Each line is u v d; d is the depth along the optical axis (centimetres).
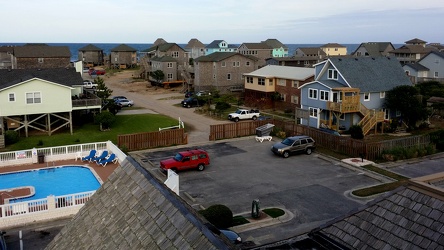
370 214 955
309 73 5297
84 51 13100
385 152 3244
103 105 4709
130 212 703
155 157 3347
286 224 2066
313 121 4478
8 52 8388
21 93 3831
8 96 3794
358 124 4003
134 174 795
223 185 2667
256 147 3688
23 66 7594
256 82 5872
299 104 5262
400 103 4256
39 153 3066
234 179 2789
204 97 6012
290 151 3344
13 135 3672
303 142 3400
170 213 620
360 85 4278
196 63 7244
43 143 3709
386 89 4381
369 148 3238
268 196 2466
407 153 3262
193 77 7844
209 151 3544
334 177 2830
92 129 4253
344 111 4050
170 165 2848
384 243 870
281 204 2333
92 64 13075
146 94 7450
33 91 3869
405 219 891
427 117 4472
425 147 3409
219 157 3347
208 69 7225
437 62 7675
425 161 3225
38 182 2670
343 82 4331
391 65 4731
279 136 4028
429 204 890
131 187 765
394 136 4053
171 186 2162
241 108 5806
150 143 3631
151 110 5634
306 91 4544
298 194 2498
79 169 2945
